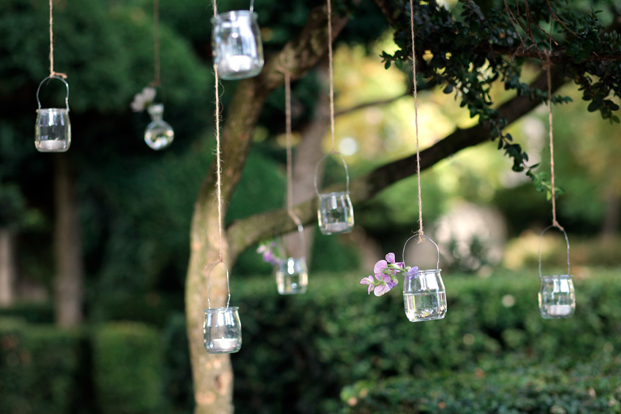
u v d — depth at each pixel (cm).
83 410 723
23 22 569
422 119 864
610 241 1374
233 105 291
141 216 874
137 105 354
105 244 1051
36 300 1242
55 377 679
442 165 1417
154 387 723
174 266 941
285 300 503
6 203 657
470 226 1712
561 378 317
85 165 799
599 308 471
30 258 1284
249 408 518
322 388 486
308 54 280
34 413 648
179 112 669
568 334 469
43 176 892
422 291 188
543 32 236
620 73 220
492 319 470
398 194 1290
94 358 717
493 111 245
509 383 314
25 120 684
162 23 689
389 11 259
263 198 855
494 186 1683
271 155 898
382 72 899
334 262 975
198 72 668
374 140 1293
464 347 470
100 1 672
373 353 477
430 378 342
